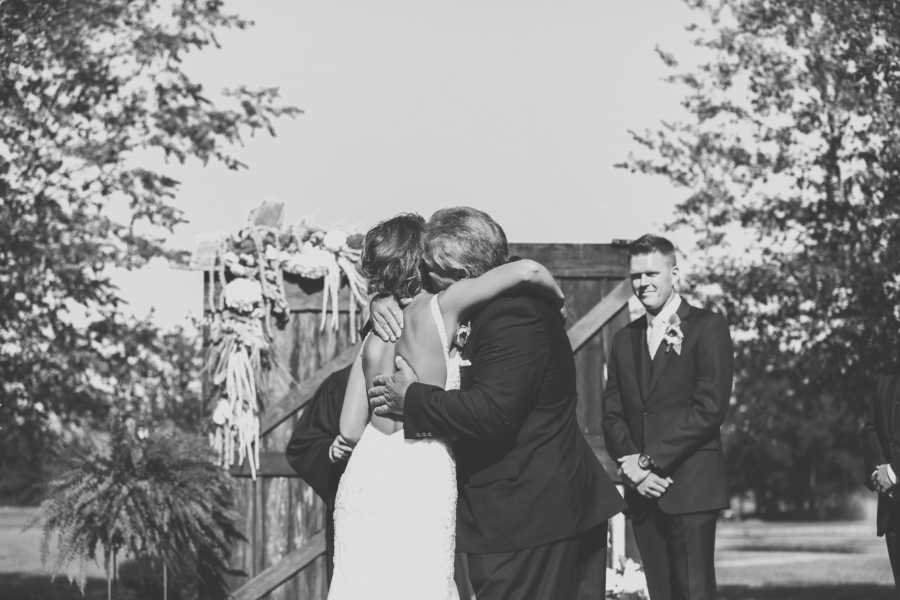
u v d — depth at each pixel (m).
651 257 6.37
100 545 7.99
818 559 20.59
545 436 4.66
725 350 6.26
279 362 8.10
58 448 7.81
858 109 11.37
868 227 11.45
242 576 7.93
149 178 10.65
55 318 10.38
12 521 27.75
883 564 18.86
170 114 10.86
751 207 12.30
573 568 4.67
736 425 12.62
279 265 8.09
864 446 7.33
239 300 7.93
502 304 4.60
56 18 10.58
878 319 11.13
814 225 11.92
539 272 4.61
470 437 4.49
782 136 12.29
